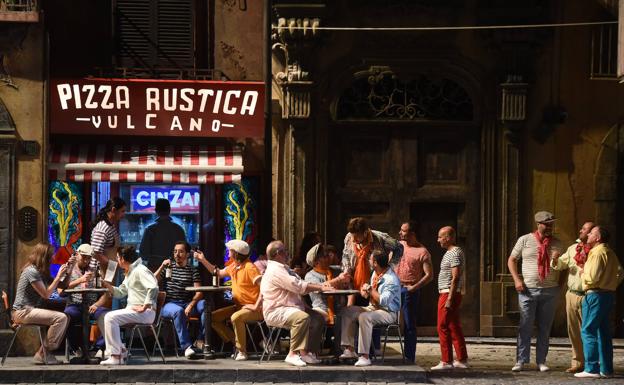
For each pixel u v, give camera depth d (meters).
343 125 23.59
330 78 23.47
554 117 23.50
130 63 22.55
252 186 22.28
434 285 23.81
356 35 23.48
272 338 19.41
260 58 22.95
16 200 19.45
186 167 20.25
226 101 20.89
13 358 18.67
